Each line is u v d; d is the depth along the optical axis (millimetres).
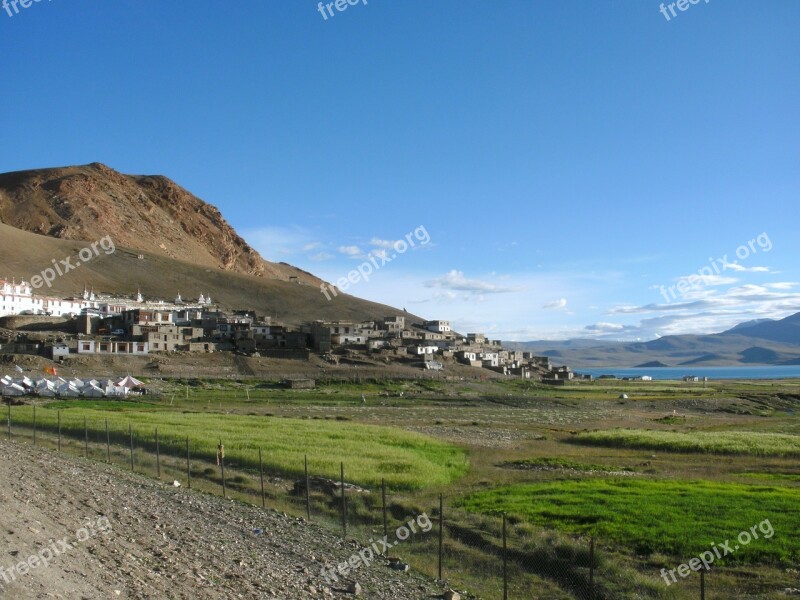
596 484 48844
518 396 154000
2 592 18703
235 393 137250
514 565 30719
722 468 61844
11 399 105938
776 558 31266
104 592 21078
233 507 39375
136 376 149375
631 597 26938
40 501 32656
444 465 60250
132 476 47000
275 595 24141
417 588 27234
